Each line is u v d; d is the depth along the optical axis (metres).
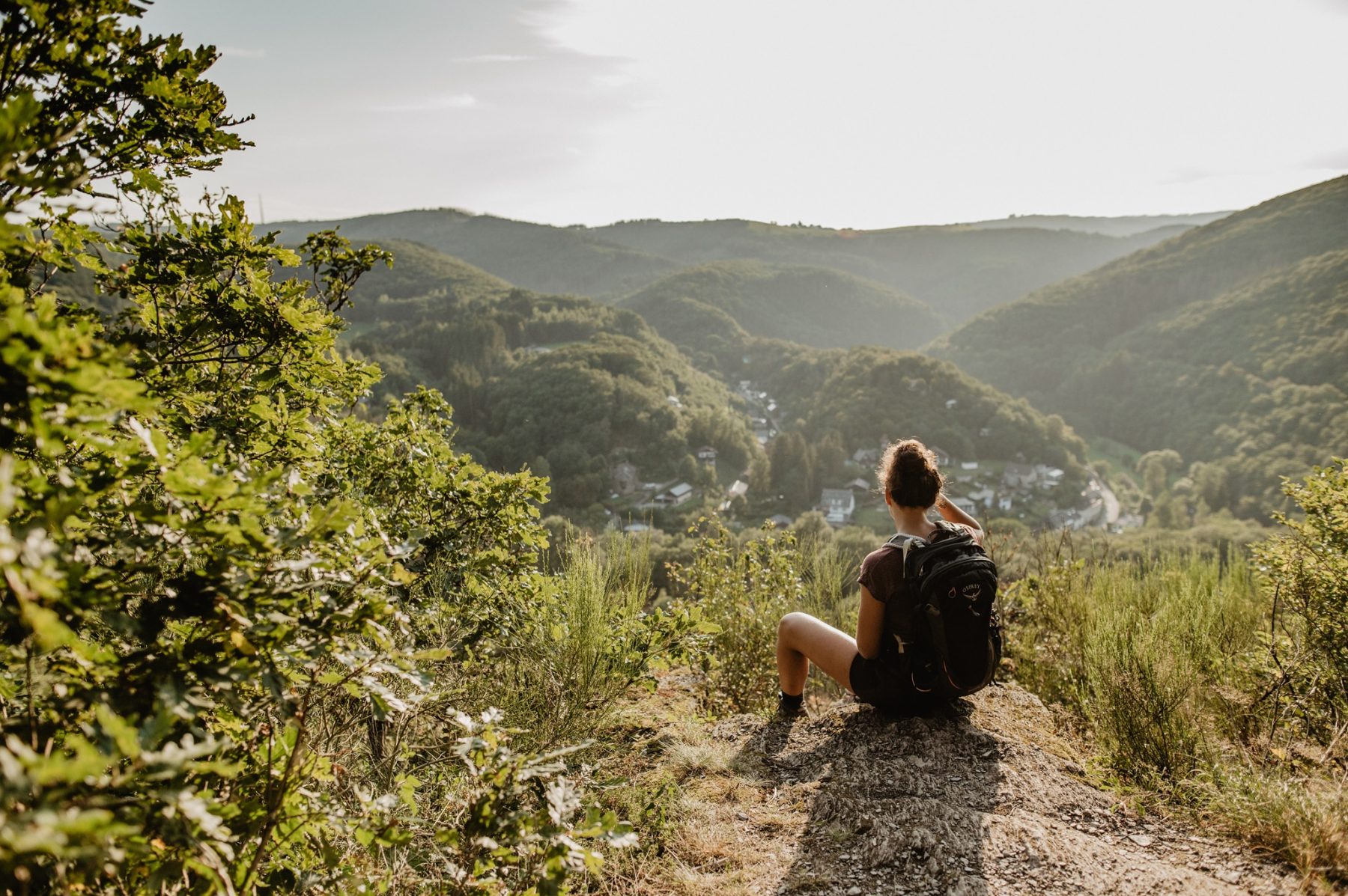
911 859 2.25
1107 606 4.04
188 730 1.25
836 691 4.72
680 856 2.38
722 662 4.34
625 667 3.45
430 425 3.72
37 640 1.10
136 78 1.83
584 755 2.92
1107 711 3.09
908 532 2.88
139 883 1.24
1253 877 2.14
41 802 0.80
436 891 1.78
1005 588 5.07
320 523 1.26
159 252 2.23
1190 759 2.84
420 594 3.01
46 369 0.96
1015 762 2.79
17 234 1.28
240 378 2.48
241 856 1.44
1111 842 2.38
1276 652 3.58
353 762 2.34
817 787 2.74
